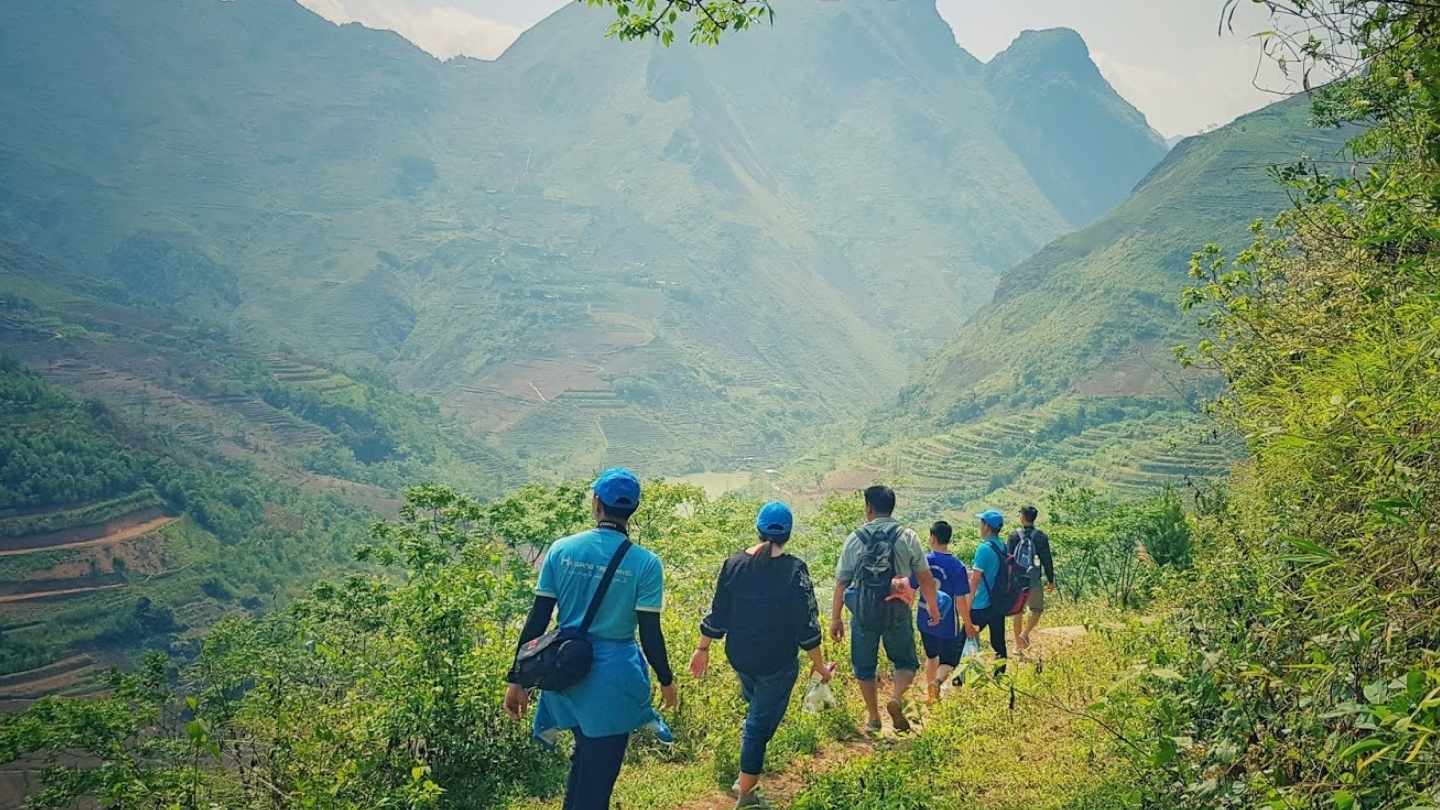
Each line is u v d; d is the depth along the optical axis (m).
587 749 4.38
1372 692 2.92
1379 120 5.91
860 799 5.91
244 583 167.38
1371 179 6.44
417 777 6.51
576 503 16.30
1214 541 6.69
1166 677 4.59
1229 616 5.05
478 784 7.80
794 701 8.64
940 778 6.27
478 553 13.61
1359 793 2.95
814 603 6.07
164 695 12.34
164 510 178.25
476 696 7.93
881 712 8.88
